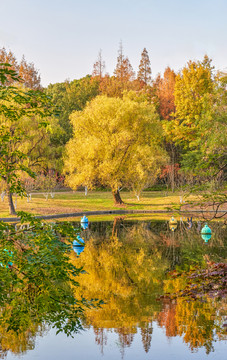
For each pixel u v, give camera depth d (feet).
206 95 100.37
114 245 67.82
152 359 21.77
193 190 30.25
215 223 100.17
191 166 32.58
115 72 243.19
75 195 165.89
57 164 130.82
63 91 246.68
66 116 205.16
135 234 81.15
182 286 38.99
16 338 25.49
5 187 102.47
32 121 111.45
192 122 153.79
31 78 216.13
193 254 58.49
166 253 59.62
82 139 132.57
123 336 25.63
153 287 38.96
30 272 19.72
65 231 20.61
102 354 22.61
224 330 26.04
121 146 127.24
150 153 128.98
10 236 20.52
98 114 130.41
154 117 135.23
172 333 25.84
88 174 127.54
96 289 38.22
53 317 22.03
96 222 101.96
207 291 33.91
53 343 24.52
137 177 135.85
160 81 236.84
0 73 16.72
